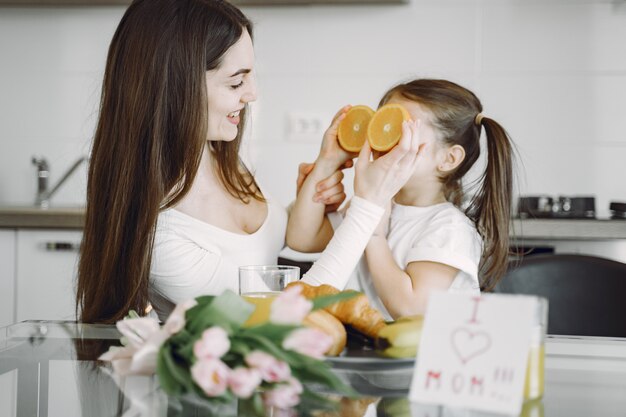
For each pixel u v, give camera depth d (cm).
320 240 157
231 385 69
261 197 161
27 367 96
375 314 89
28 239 275
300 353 73
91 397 85
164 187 140
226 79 141
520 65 310
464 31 311
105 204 140
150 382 85
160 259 145
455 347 74
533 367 80
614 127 308
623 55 306
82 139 323
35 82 323
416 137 127
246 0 309
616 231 258
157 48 136
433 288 138
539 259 181
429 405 75
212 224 151
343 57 315
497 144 159
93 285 139
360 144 146
